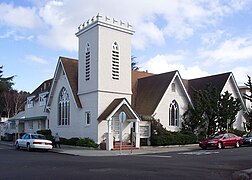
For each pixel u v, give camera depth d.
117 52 32.53
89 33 32.59
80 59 33.91
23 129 51.44
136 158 20.69
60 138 34.59
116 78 32.19
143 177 12.12
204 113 36.88
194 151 27.05
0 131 54.34
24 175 12.48
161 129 32.94
